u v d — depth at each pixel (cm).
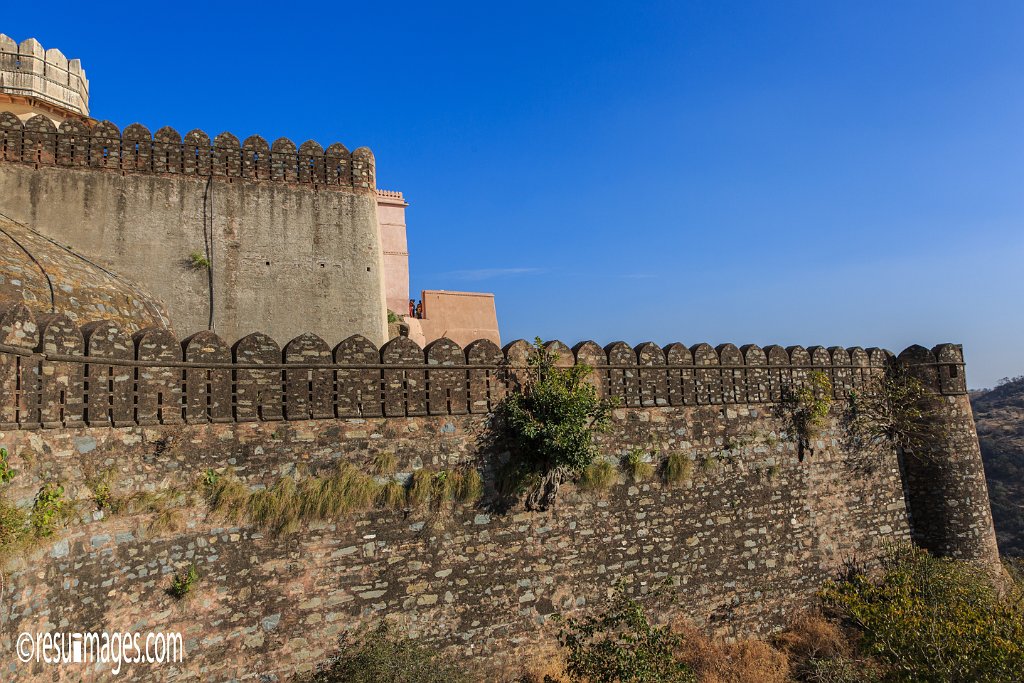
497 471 1159
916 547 1523
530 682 1103
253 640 946
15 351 725
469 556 1113
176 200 1383
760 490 1409
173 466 929
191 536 922
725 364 1423
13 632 675
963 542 1562
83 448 827
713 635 1301
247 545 962
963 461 1598
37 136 1324
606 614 1180
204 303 1361
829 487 1498
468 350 1174
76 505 803
